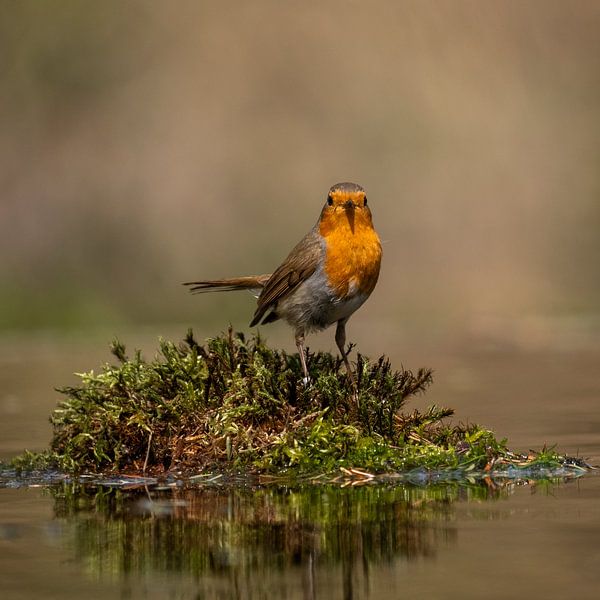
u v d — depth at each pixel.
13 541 5.23
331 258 7.66
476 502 5.98
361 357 7.51
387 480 6.75
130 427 7.28
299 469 6.93
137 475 7.05
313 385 7.34
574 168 21.94
